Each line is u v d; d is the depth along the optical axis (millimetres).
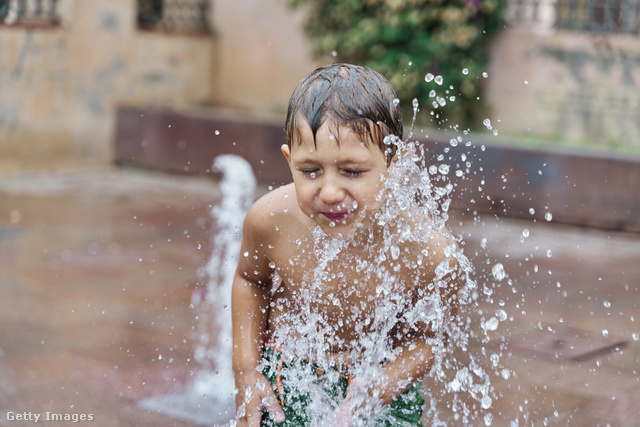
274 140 8367
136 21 9680
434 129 8703
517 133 8484
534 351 3504
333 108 1604
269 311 2004
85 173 9078
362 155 1620
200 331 3775
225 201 7684
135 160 9367
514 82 8484
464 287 2000
